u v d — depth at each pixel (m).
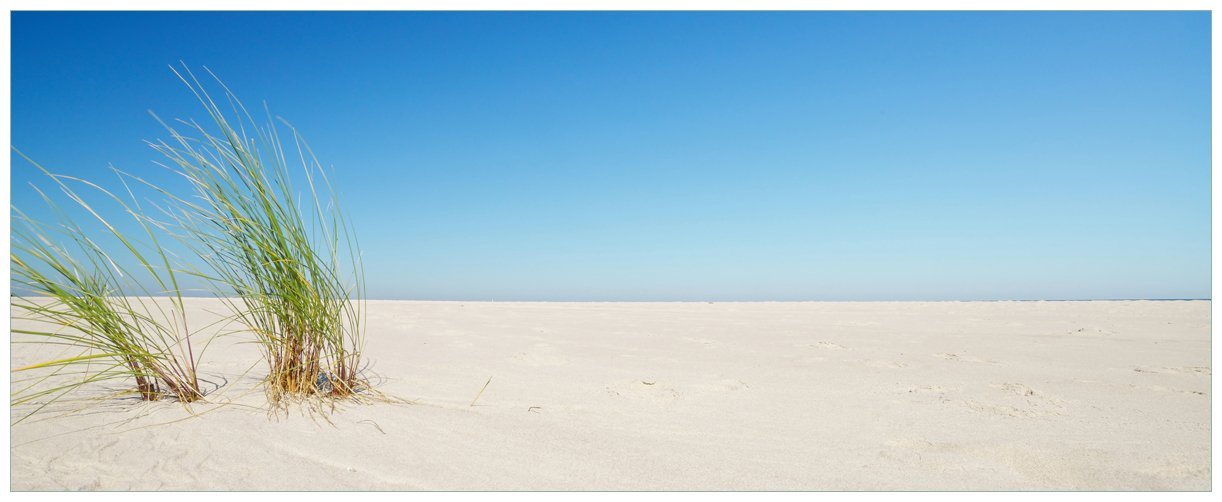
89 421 2.16
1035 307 8.03
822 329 5.76
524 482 1.77
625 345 4.58
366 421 2.28
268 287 2.52
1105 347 4.34
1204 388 2.93
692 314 7.66
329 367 2.66
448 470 1.84
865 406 2.65
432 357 3.94
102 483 1.66
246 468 1.80
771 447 2.10
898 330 5.62
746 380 3.22
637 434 2.23
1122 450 2.03
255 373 3.14
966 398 2.77
